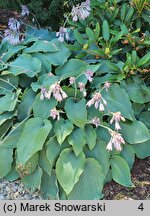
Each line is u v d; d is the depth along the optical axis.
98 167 0.83
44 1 1.20
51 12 1.19
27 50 1.01
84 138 0.83
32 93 0.91
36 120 0.85
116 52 0.94
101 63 0.95
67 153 0.83
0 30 1.27
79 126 0.83
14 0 1.21
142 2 0.98
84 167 0.83
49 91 0.83
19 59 0.98
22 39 1.08
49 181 0.84
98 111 0.87
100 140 0.85
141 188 0.85
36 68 0.96
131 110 0.88
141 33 1.04
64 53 0.99
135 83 0.93
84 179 0.83
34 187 0.85
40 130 0.82
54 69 1.00
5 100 0.90
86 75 0.87
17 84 0.95
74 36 1.05
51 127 0.82
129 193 0.84
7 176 0.87
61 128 0.83
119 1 1.01
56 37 1.12
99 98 0.81
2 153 0.86
